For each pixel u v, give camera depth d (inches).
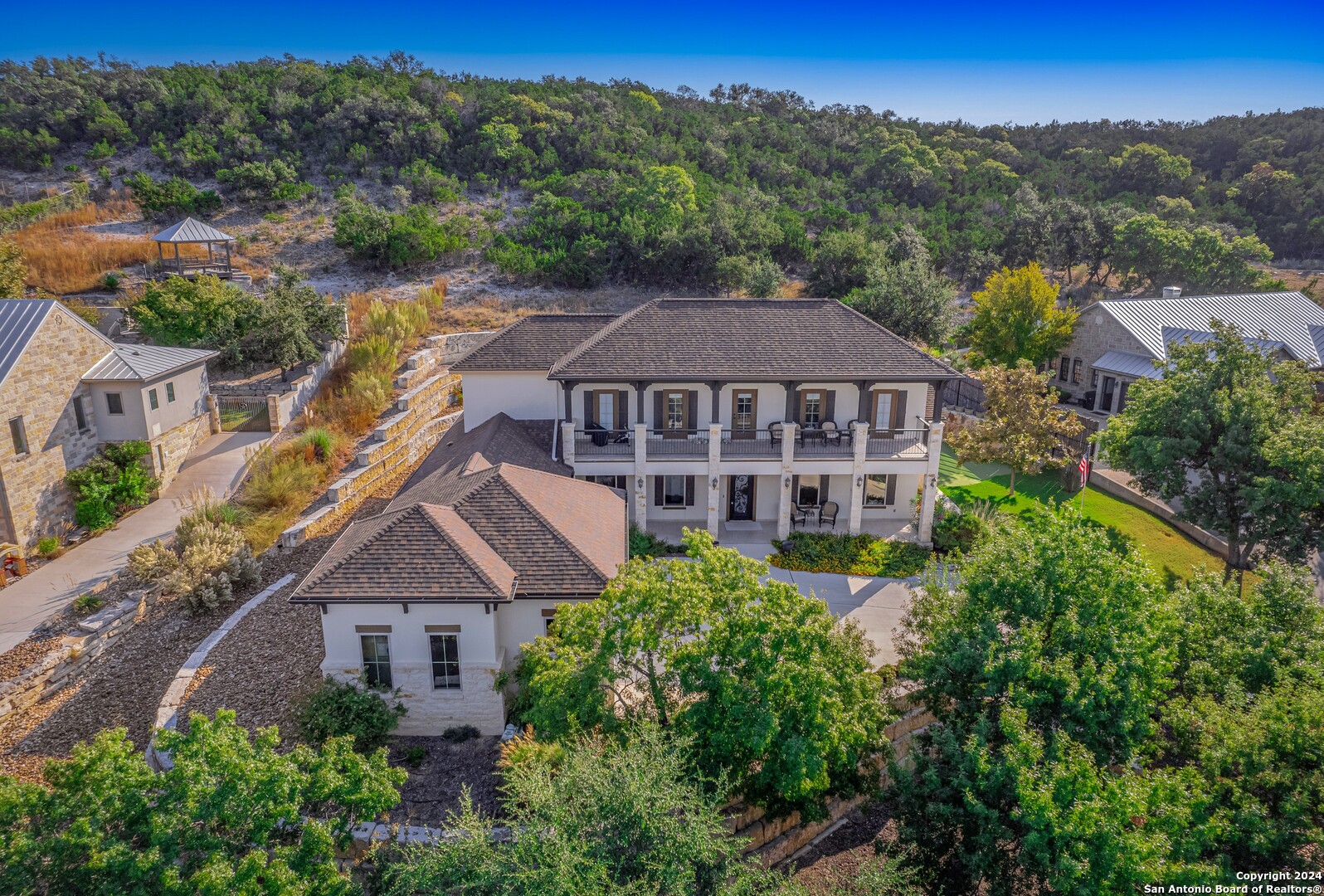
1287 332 1813.5
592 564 720.3
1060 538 609.0
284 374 1405.0
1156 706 586.6
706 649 542.9
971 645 595.5
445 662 696.4
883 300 1914.4
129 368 1099.9
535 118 3029.0
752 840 653.9
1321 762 500.4
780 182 3213.6
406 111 2888.8
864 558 1052.5
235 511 1011.9
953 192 3526.1
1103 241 2778.1
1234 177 4065.0
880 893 501.0
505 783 609.6
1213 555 1145.4
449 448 1104.2
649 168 2640.3
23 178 2503.7
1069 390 1819.6
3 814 372.8
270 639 817.5
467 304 1940.2
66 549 993.5
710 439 1055.0
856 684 595.5
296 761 457.1
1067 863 454.6
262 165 2410.2
